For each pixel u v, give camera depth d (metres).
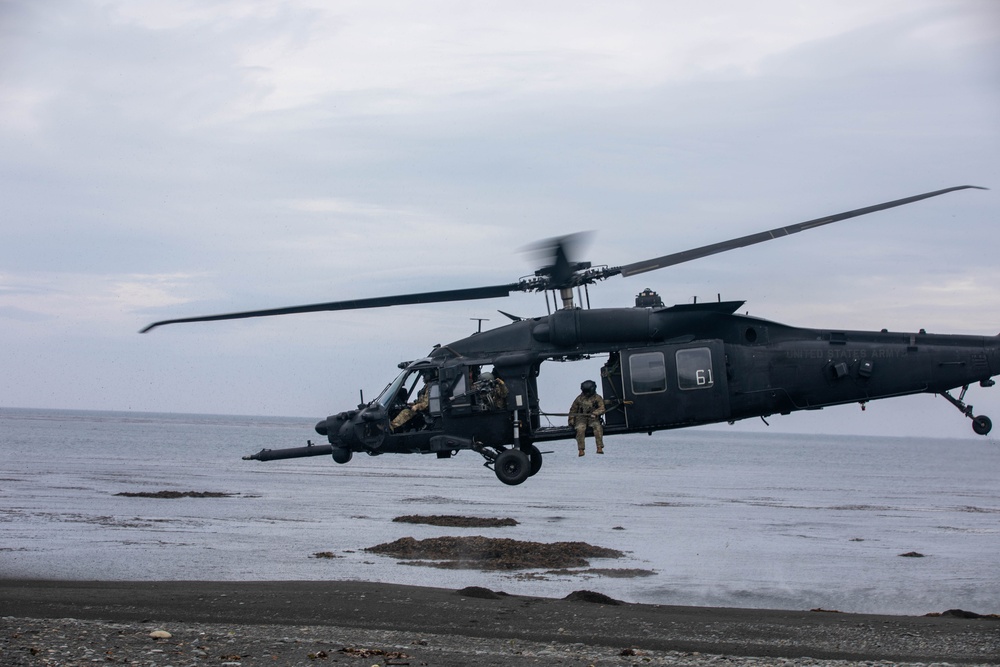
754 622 14.97
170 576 21.36
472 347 16.72
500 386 16.27
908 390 16.22
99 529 30.59
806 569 25.41
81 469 64.44
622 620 14.84
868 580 23.61
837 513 45.69
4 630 13.05
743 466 109.75
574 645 13.05
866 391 16.22
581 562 25.39
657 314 16.16
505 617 14.88
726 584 22.45
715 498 53.59
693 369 15.84
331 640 12.98
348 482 63.47
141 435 158.12
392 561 25.02
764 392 16.12
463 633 13.68
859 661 12.41
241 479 62.41
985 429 16.03
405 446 16.81
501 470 15.81
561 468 94.94
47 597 15.94
